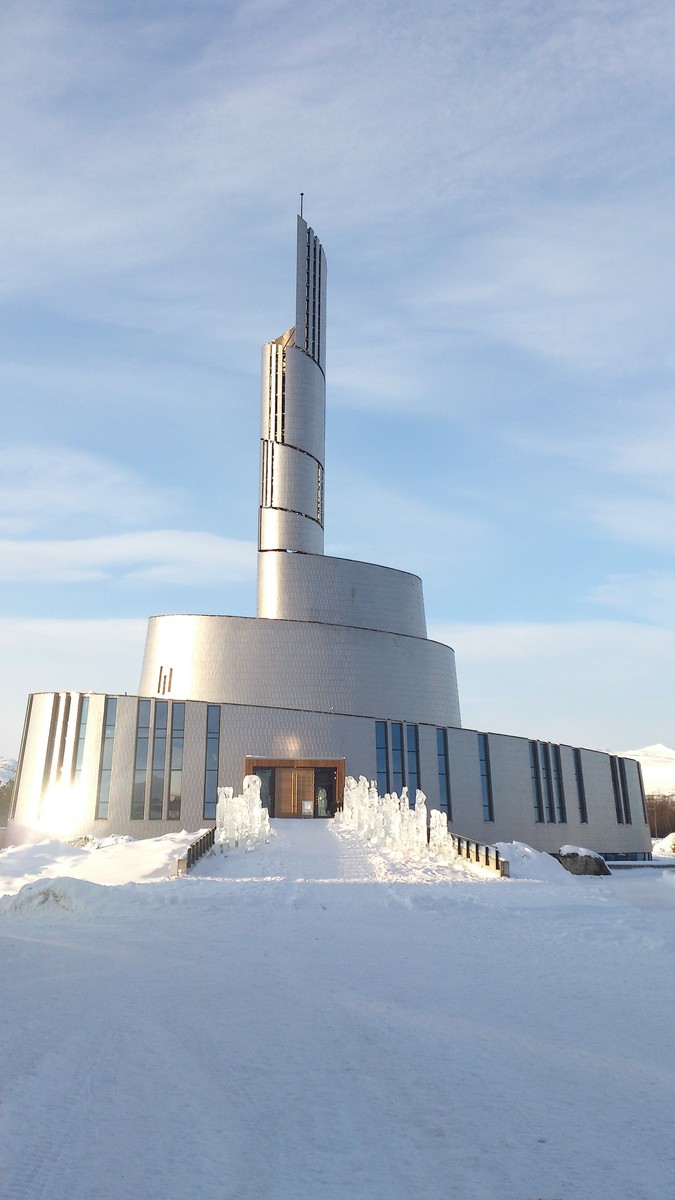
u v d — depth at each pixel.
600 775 77.56
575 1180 5.28
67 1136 5.93
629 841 78.75
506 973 11.75
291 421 85.69
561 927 15.92
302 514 84.12
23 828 62.03
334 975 11.53
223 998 10.11
